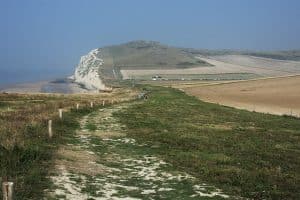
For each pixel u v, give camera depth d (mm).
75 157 22625
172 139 31453
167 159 24453
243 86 136750
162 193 17641
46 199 15047
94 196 16391
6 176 16406
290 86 125500
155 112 54219
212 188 18781
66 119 37781
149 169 21891
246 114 57812
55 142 26156
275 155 27469
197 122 44312
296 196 18219
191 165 23016
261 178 20844
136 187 18328
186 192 17969
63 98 77562
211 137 33562
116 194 16953
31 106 49094
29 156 19984
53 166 19781
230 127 41188
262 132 38500
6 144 20578
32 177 16938
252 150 28844
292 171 23250
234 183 19797
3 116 33844
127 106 63875
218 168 22391
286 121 50438
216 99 96375
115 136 32125
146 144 29328
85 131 33719
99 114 48938
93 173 19859
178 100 84250
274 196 18031
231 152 27656
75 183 17734
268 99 94125
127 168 21875
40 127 28906
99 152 25391
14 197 14078
